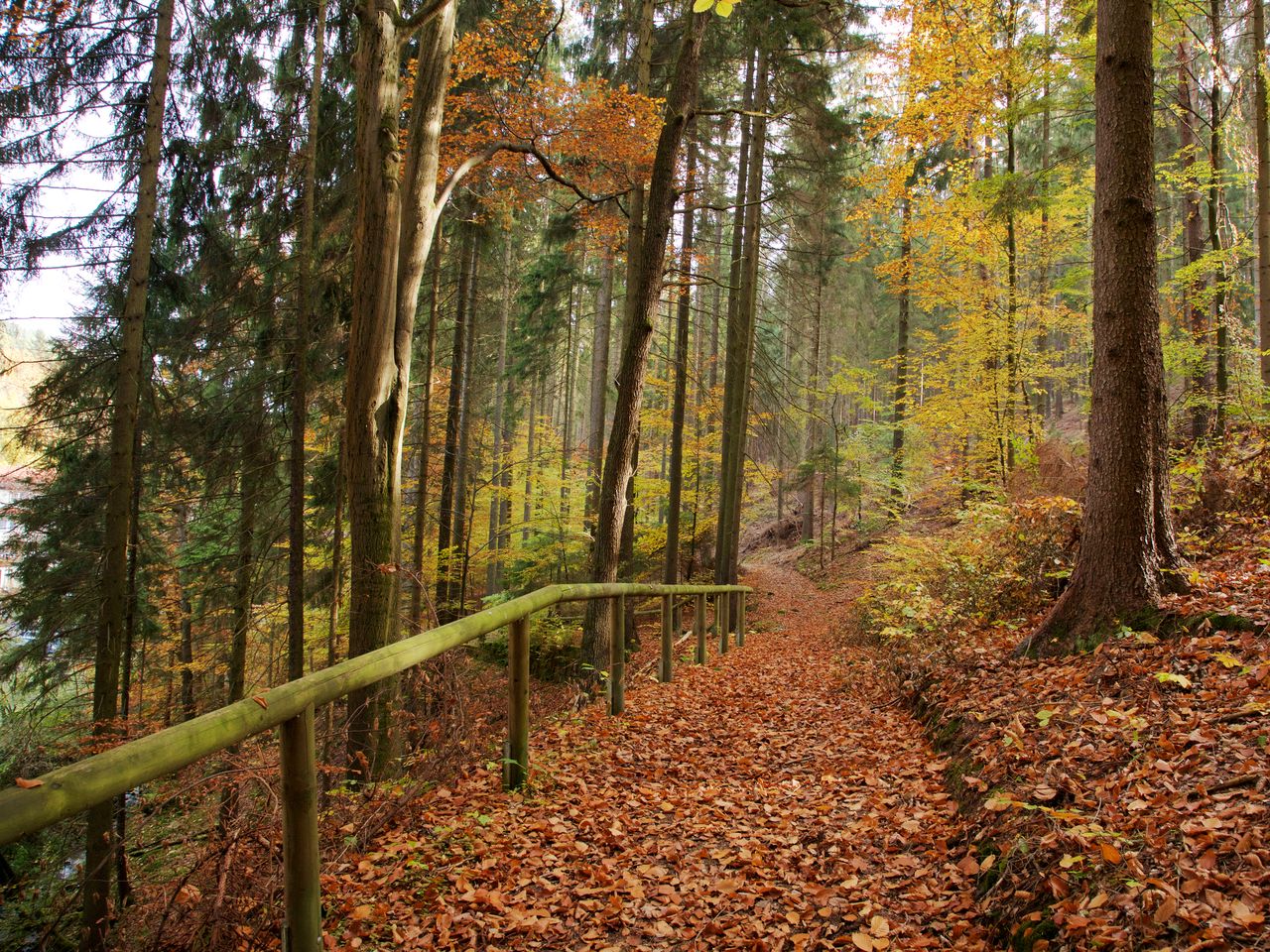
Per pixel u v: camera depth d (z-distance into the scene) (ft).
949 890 9.92
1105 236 16.29
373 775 15.33
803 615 54.54
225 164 32.89
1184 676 12.25
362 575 19.22
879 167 44.04
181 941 9.02
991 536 27.14
